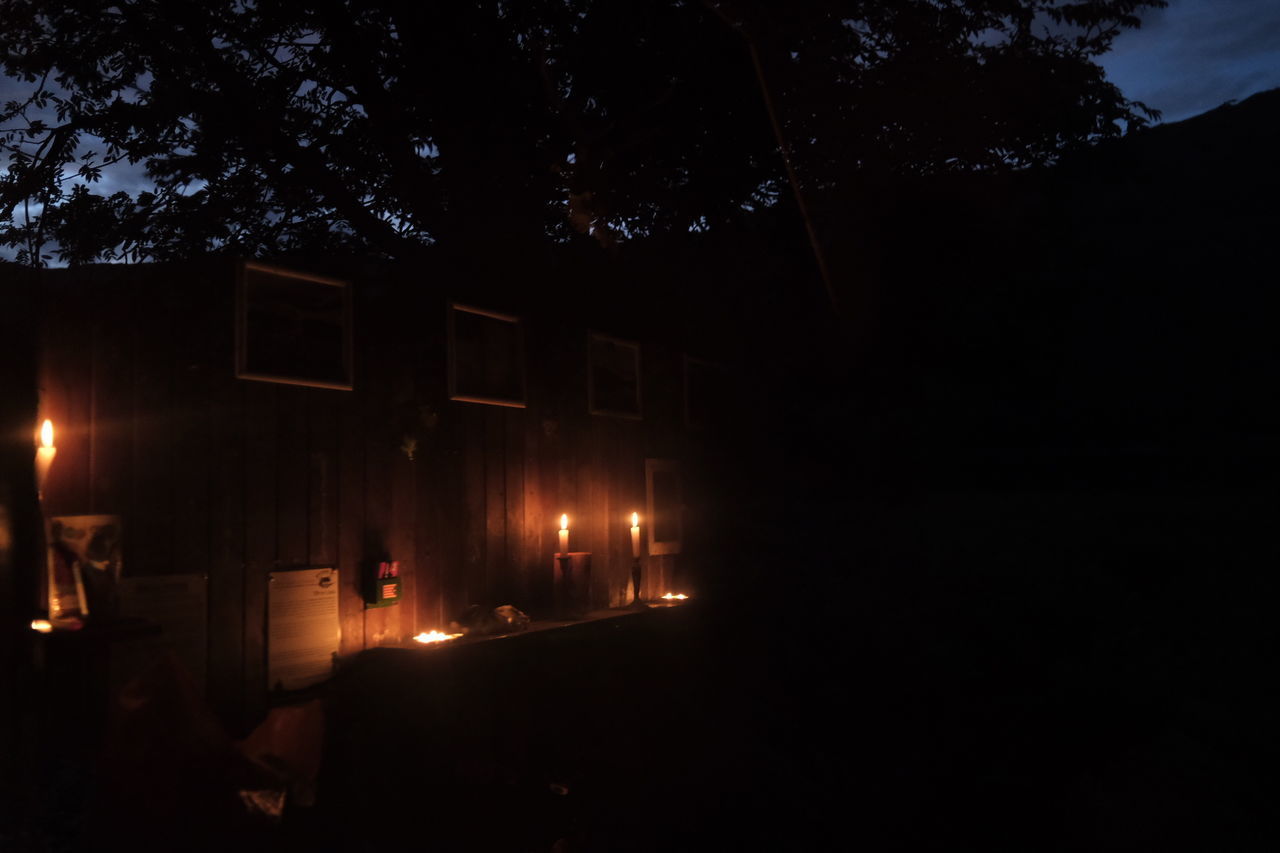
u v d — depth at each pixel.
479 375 4.65
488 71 7.39
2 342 2.82
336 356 3.85
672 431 6.50
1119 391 11.46
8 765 2.67
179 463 3.25
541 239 7.34
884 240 8.86
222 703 3.30
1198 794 3.66
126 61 8.36
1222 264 13.89
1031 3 8.66
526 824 3.38
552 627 4.61
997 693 4.94
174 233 8.63
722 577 6.64
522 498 4.94
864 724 4.61
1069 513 8.36
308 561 3.69
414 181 7.89
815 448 9.33
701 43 7.52
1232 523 7.47
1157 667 5.01
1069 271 9.83
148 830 2.78
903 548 7.31
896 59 8.34
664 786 3.86
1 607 2.73
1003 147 8.78
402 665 3.71
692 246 8.45
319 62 8.13
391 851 3.02
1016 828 3.57
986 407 11.07
